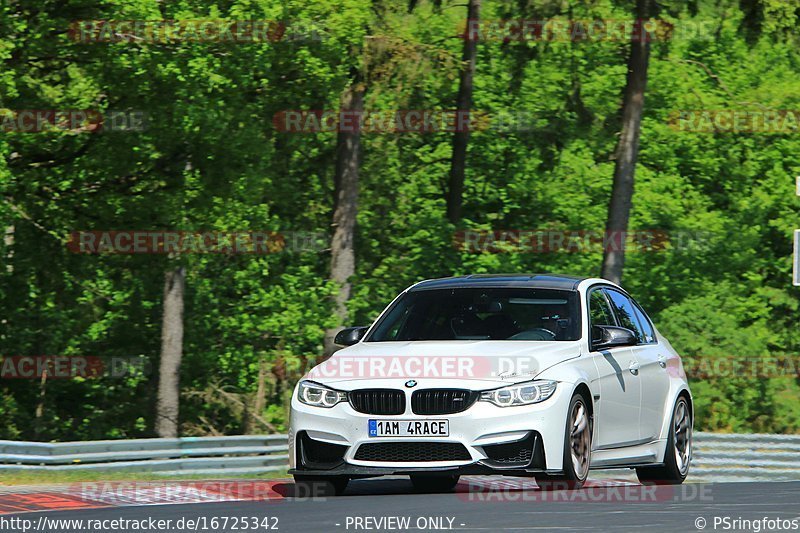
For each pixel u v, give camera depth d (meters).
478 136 137.00
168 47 93.62
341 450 33.06
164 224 100.25
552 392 32.78
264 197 123.12
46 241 108.25
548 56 102.75
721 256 139.12
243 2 94.06
